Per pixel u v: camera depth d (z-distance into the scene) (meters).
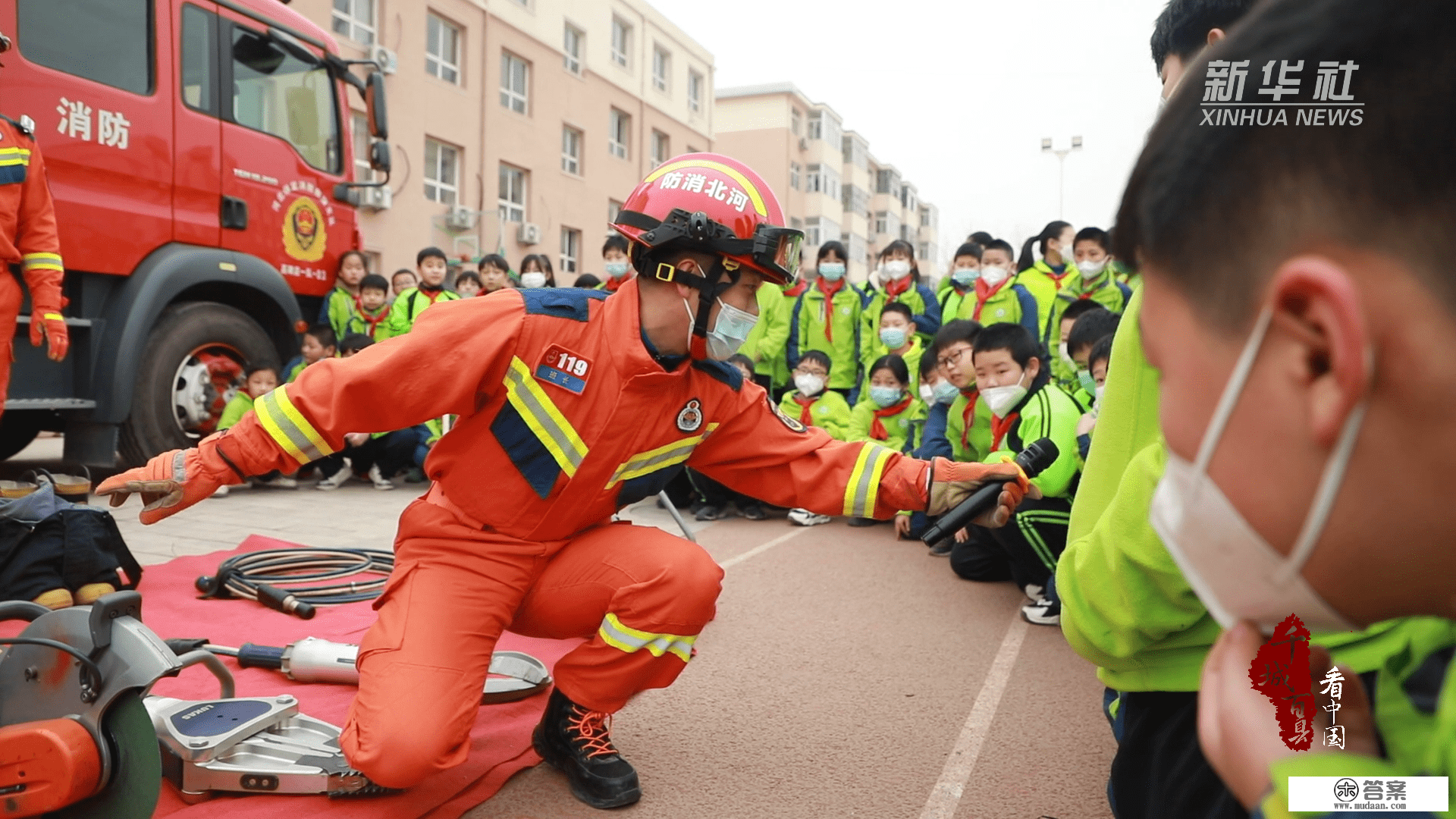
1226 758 0.59
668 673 2.13
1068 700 2.76
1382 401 0.45
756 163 38.34
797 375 6.44
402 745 1.83
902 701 2.75
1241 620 0.60
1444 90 0.43
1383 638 0.96
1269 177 0.47
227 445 1.84
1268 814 0.56
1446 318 0.43
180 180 5.69
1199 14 1.51
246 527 5.14
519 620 2.23
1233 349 0.50
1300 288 0.45
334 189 6.91
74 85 5.08
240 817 1.91
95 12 5.21
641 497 2.17
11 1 4.79
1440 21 0.44
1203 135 0.50
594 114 21.58
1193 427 0.54
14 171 4.29
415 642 1.95
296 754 2.08
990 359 3.78
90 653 1.63
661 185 1.98
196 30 5.78
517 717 2.54
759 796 2.11
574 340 1.99
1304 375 0.47
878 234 51.62
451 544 2.06
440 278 7.52
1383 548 0.49
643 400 2.00
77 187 5.14
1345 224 0.45
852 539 5.46
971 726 2.55
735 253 1.90
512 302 1.99
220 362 6.19
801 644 3.31
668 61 25.19
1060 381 6.49
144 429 5.71
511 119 18.61
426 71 16.53
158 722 2.07
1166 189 0.52
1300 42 0.47
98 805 1.68
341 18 14.91
